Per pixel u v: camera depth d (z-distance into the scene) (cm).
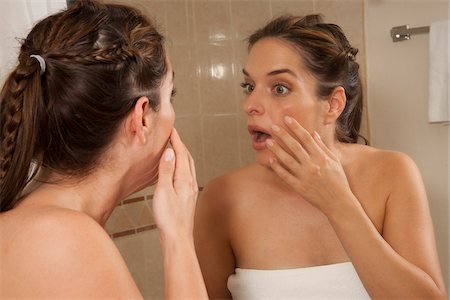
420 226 76
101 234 46
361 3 116
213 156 135
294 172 68
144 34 54
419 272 66
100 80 49
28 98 49
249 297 81
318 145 69
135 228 127
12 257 43
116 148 52
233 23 135
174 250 54
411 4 111
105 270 44
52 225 44
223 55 135
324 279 78
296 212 84
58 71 49
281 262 82
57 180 51
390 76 113
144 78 53
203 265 84
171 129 58
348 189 67
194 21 133
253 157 140
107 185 53
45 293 42
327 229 82
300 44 75
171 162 57
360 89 87
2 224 46
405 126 112
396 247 77
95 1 56
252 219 85
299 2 124
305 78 75
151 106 54
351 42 116
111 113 50
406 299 66
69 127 50
